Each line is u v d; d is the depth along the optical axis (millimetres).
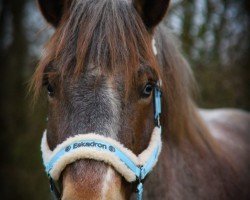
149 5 1954
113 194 1583
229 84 5402
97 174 1584
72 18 1779
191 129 2484
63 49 1729
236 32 5410
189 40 5223
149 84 1788
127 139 1698
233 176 2699
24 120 6383
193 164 2471
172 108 2252
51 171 1693
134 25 1798
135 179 1734
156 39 2135
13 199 6293
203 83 5238
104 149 1602
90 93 1647
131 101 1710
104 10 1757
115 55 1675
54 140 1789
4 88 6621
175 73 2258
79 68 1658
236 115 3605
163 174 2301
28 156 6113
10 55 6605
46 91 2002
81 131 1621
